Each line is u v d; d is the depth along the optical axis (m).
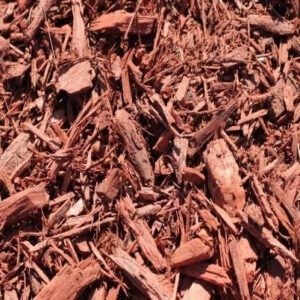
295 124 0.49
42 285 0.43
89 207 0.45
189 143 0.46
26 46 0.51
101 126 0.47
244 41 0.51
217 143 0.46
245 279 0.42
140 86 0.48
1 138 0.48
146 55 0.49
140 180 0.46
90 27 0.50
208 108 0.48
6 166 0.46
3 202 0.44
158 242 0.44
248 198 0.45
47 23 0.51
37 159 0.46
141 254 0.44
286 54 0.51
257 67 0.50
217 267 0.43
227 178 0.44
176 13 0.52
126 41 0.50
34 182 0.46
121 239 0.44
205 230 0.44
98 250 0.44
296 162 0.47
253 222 0.43
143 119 0.47
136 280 0.42
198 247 0.42
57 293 0.42
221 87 0.49
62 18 0.51
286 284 0.43
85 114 0.47
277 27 0.52
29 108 0.49
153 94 0.47
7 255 0.44
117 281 0.43
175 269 0.43
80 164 0.46
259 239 0.43
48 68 0.49
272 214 0.44
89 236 0.44
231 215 0.44
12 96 0.50
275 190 0.46
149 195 0.45
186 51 0.50
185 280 0.43
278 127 0.49
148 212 0.45
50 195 0.46
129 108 0.47
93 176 0.46
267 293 0.43
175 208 0.45
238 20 0.52
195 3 0.52
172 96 0.48
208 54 0.50
